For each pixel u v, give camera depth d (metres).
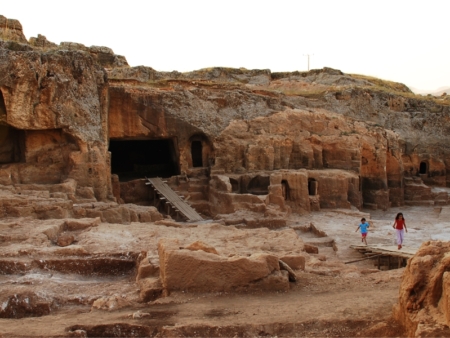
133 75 44.38
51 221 16.25
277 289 9.87
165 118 33.25
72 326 7.88
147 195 32.50
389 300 8.63
